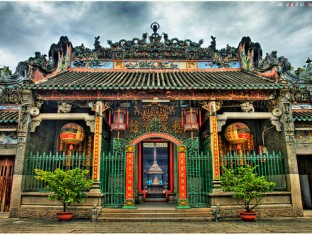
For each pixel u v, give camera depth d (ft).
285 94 43.83
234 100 44.88
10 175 43.88
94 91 43.55
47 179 34.78
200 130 52.11
